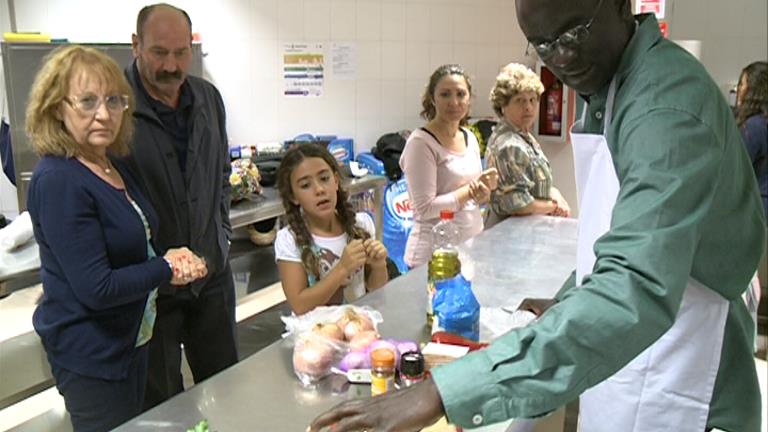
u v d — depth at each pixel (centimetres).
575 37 94
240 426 114
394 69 448
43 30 403
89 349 164
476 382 80
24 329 191
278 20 425
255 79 429
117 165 196
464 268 193
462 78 277
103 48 359
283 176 199
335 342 134
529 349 81
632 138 88
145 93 209
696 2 415
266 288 340
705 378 109
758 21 418
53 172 156
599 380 81
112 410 171
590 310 79
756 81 346
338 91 443
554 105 431
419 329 153
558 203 286
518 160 273
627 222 83
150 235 184
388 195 419
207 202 224
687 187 82
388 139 435
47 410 241
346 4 431
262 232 394
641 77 92
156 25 203
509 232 246
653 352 111
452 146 282
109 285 159
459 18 450
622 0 98
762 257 108
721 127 89
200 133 220
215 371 239
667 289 79
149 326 186
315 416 117
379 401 84
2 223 320
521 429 126
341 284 190
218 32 418
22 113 351
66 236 156
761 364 308
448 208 270
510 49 460
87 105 158
